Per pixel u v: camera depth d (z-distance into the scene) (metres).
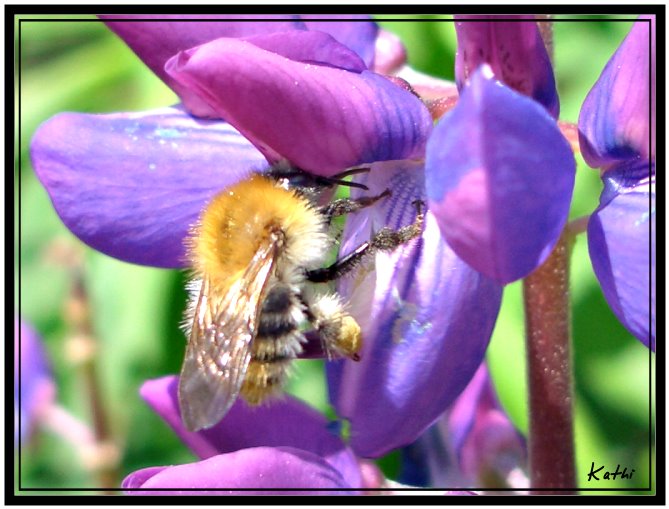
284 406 0.10
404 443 0.09
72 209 0.10
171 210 0.10
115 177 0.10
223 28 0.10
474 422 0.11
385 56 0.10
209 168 0.10
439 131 0.08
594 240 0.09
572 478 0.10
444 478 0.11
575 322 0.13
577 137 0.09
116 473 0.13
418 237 0.09
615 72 0.09
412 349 0.09
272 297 0.09
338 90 0.09
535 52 0.09
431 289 0.09
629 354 0.13
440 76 0.13
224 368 0.09
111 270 0.14
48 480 0.14
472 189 0.08
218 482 0.09
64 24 0.14
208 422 0.09
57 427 0.13
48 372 0.13
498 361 0.12
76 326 0.13
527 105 0.08
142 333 0.13
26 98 0.14
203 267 0.09
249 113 0.09
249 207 0.09
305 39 0.09
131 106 0.14
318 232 0.09
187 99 0.10
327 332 0.09
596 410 0.13
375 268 0.09
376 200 0.09
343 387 0.09
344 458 0.10
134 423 0.13
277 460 0.09
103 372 0.13
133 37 0.10
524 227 0.08
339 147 0.09
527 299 0.10
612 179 0.09
